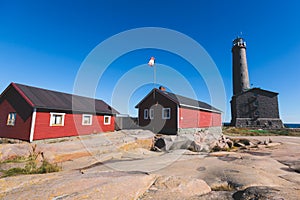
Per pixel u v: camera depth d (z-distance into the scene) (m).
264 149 10.37
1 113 10.69
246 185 3.56
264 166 5.68
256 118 28.94
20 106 10.02
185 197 2.81
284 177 4.48
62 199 2.36
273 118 28.06
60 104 11.00
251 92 30.09
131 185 2.98
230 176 4.28
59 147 6.40
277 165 5.96
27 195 2.50
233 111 32.72
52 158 5.47
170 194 2.86
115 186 2.85
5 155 5.23
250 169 5.00
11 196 2.49
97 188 2.73
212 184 3.75
